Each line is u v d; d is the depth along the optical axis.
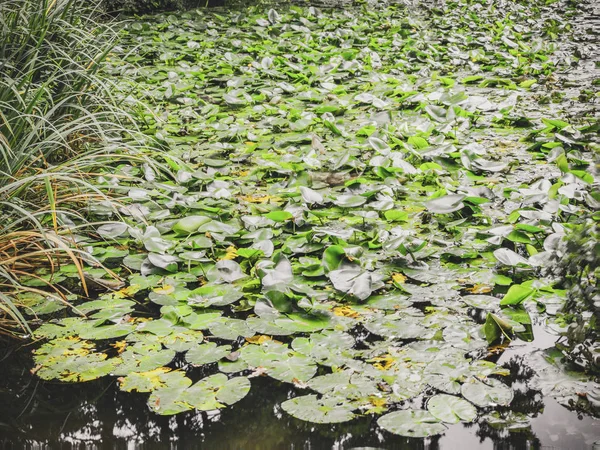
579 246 2.50
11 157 2.86
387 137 4.34
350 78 6.20
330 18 8.99
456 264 2.83
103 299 2.59
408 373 2.09
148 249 2.84
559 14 10.04
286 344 2.27
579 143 4.16
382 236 2.98
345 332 2.33
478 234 3.02
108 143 3.75
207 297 2.55
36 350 2.27
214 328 2.35
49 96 3.23
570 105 5.24
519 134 4.55
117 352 2.27
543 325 2.39
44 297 2.60
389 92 5.54
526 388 2.05
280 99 5.33
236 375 2.15
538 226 3.04
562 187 3.32
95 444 1.86
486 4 10.87
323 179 3.76
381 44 7.45
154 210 3.30
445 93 5.22
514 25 8.84
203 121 4.79
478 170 3.86
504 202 3.44
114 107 3.63
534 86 5.89
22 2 3.79
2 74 3.27
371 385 2.04
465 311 2.46
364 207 3.33
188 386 2.05
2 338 2.36
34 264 2.82
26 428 1.94
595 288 2.28
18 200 2.76
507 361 2.18
